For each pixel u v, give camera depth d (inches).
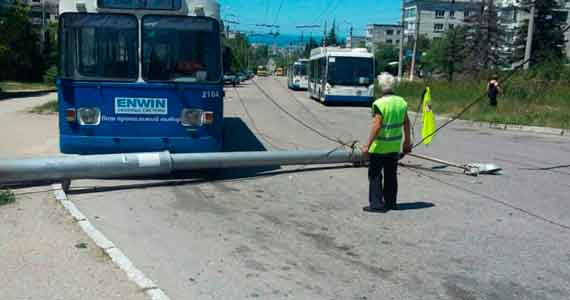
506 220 328.8
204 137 406.9
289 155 430.3
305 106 1272.1
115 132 396.8
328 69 1268.5
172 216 318.3
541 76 1214.3
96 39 393.1
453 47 2785.4
